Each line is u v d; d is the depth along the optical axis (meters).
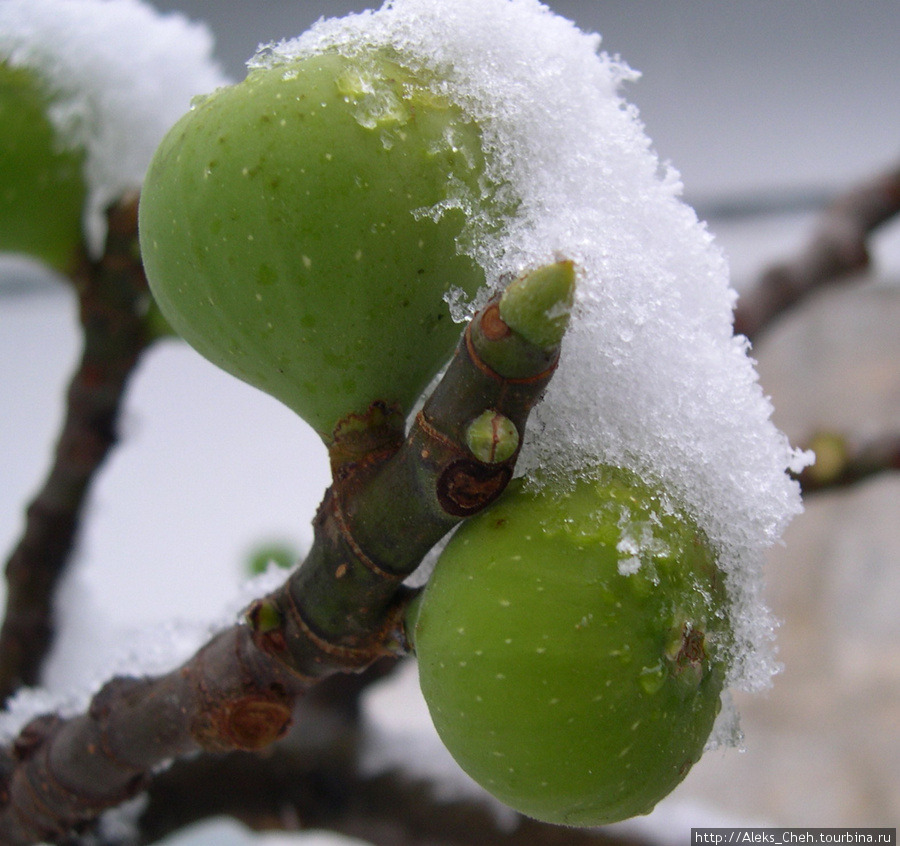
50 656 0.36
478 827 0.41
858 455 0.40
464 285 0.25
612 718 0.24
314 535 0.25
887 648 0.83
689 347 0.25
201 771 0.39
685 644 0.24
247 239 0.24
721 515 0.25
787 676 0.83
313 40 0.25
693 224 0.25
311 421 0.26
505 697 0.24
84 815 0.29
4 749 0.30
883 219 0.50
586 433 0.25
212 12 0.83
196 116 0.25
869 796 0.73
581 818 0.24
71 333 1.03
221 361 0.26
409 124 0.25
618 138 0.25
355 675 0.41
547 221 0.25
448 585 0.24
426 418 0.24
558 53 0.25
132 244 0.31
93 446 0.33
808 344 1.03
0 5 0.30
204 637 0.29
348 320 0.25
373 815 0.41
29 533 0.34
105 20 0.31
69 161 0.31
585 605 0.24
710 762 0.79
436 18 0.25
